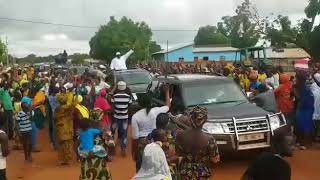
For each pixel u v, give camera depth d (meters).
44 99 13.91
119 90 11.98
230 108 10.58
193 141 5.90
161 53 70.31
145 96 7.68
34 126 13.31
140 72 19.20
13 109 14.88
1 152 7.55
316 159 10.83
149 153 5.61
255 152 10.27
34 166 11.40
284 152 4.27
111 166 10.91
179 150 5.98
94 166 7.45
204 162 5.98
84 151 7.45
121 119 11.91
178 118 6.91
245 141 9.91
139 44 73.19
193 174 5.91
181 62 31.08
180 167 5.96
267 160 4.17
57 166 11.30
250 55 36.94
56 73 28.39
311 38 40.50
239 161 10.75
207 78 11.84
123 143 11.99
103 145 7.65
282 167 4.14
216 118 9.98
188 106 10.91
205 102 11.05
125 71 19.55
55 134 12.91
